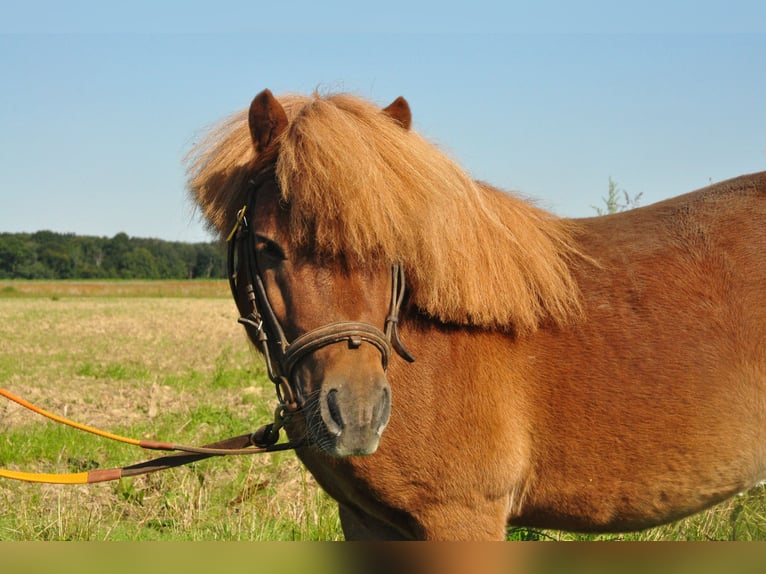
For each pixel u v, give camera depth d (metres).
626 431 3.12
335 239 2.87
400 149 3.05
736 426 3.11
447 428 3.06
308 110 3.07
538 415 3.15
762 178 3.42
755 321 3.12
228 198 3.29
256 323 3.11
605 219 3.58
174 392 11.38
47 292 60.59
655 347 3.13
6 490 5.84
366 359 2.85
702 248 3.26
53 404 9.96
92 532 4.91
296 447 3.30
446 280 3.05
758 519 4.40
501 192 3.48
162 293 60.28
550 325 3.21
